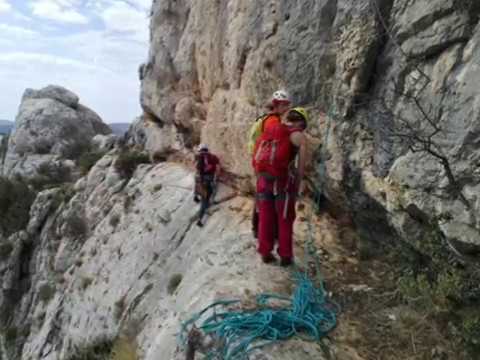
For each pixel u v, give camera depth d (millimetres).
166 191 13578
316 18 7328
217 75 11211
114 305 11641
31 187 32750
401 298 5695
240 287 6074
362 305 5715
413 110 5355
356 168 6535
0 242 26000
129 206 14914
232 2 10227
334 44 6934
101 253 14656
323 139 7262
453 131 4781
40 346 15367
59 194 22766
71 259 17578
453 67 4887
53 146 42375
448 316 5125
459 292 5035
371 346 5020
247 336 4957
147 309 10062
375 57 6133
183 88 14664
